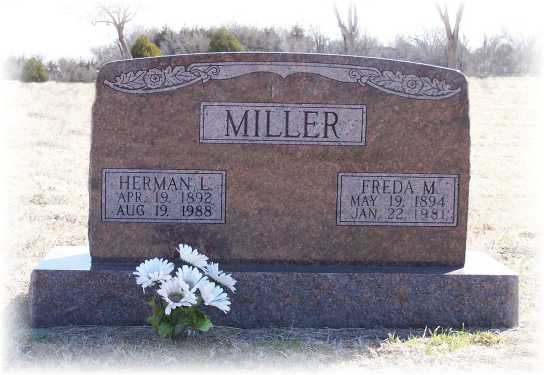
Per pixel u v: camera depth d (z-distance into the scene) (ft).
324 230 8.28
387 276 8.00
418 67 8.22
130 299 7.93
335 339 7.70
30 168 16.57
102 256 8.25
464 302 8.02
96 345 7.41
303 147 8.23
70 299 7.92
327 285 8.00
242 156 8.22
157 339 7.57
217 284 7.89
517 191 15.25
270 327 7.99
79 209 13.03
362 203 8.28
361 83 8.21
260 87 8.18
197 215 8.25
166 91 8.16
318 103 8.21
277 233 8.28
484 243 11.33
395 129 8.25
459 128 8.27
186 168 8.22
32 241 10.97
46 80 33.94
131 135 8.18
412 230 8.30
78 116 24.23
